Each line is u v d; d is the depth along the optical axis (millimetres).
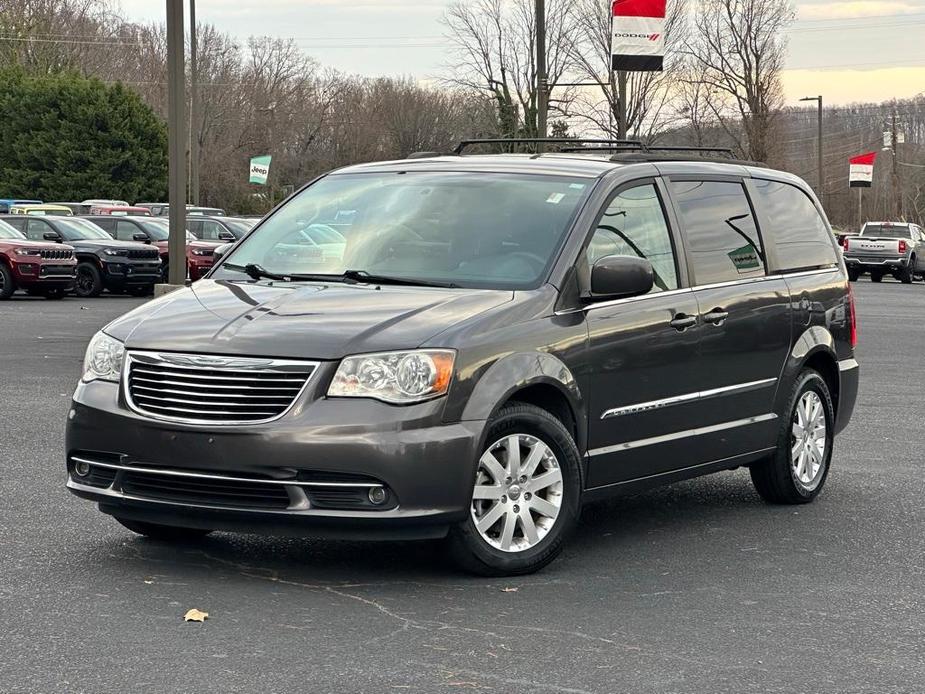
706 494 8469
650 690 4547
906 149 117562
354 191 7312
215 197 91000
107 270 30484
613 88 70000
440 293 6246
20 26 87562
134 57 95562
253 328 5863
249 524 5691
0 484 8109
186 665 4688
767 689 4598
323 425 5551
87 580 5863
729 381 7414
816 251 8570
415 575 6082
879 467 9492
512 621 5363
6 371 14562
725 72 78188
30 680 4500
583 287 6508
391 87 101062
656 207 7219
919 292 37469
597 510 7895
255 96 94875
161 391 5797
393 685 4520
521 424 6031
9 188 65438
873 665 4910
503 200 6879
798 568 6461
